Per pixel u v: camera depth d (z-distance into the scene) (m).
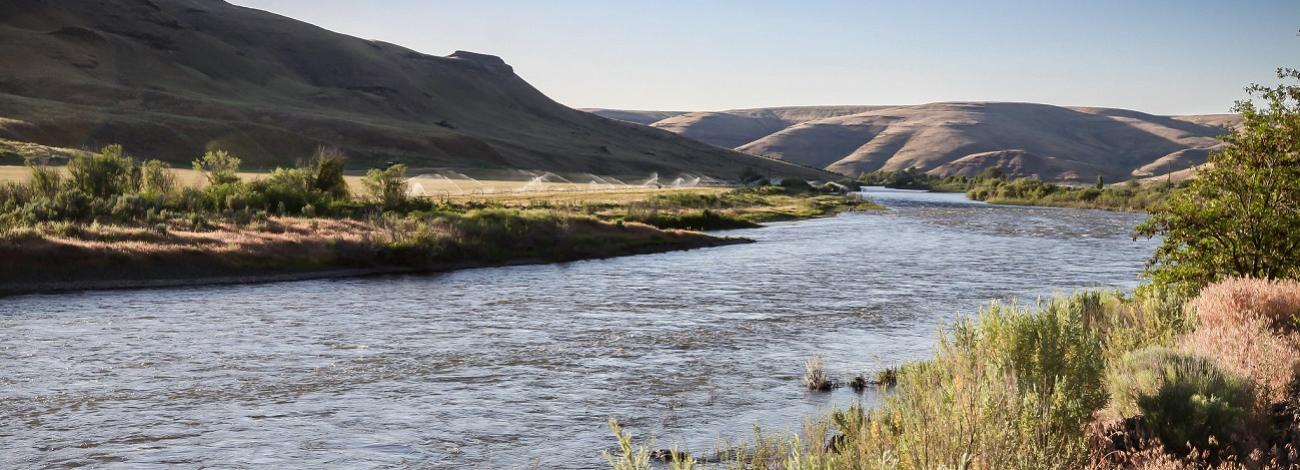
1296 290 12.49
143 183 52.75
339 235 40.19
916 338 21.03
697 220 70.31
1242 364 9.21
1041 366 8.96
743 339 20.97
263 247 36.28
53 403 14.34
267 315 24.73
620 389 15.56
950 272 37.50
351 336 21.28
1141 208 121.38
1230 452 7.13
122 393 15.07
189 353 18.83
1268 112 16.08
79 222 38.25
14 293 28.20
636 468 5.48
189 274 32.41
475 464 11.29
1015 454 6.32
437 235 41.28
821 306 26.98
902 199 158.50
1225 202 16.28
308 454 11.71
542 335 21.58
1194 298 14.24
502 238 44.81
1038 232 66.75
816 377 15.52
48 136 167.25
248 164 188.38
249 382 16.03
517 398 14.90
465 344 20.23
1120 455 7.27
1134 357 9.30
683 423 13.16
